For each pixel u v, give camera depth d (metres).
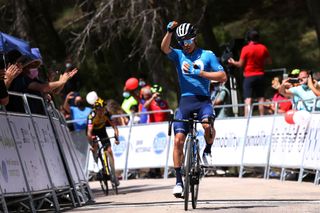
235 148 29.27
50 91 20.30
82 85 50.84
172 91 43.38
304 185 23.67
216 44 43.12
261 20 54.44
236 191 21.80
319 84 25.67
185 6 35.62
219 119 30.14
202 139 29.83
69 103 33.66
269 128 27.70
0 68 18.17
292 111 25.05
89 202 21.05
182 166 16.59
